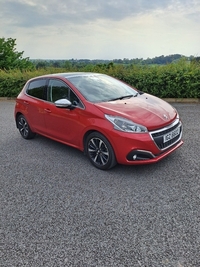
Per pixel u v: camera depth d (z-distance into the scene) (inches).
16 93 489.7
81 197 125.0
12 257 88.9
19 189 137.4
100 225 102.7
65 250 90.4
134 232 97.1
